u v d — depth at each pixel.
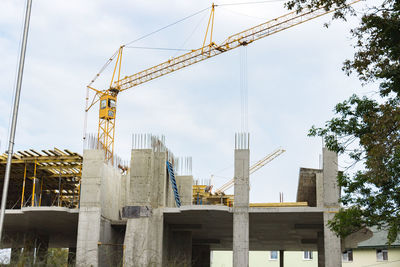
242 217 29.45
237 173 30.09
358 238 37.28
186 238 38.69
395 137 15.84
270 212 29.75
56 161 33.78
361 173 18.03
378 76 16.06
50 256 24.03
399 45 15.77
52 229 37.81
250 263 60.19
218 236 42.66
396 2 15.66
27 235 38.12
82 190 30.97
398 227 17.31
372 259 49.66
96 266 29.52
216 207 30.16
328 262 28.03
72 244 45.53
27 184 41.28
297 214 30.89
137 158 31.55
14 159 34.38
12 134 16.83
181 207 30.86
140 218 30.38
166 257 35.09
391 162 16.16
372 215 17.78
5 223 35.16
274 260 59.59
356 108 17.73
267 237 41.59
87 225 30.27
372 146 16.27
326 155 29.56
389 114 15.95
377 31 15.95
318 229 36.00
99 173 31.27
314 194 35.88
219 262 63.25
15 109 17.05
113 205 34.41
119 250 34.16
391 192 17.23
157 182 31.64
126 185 38.91
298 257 59.09
